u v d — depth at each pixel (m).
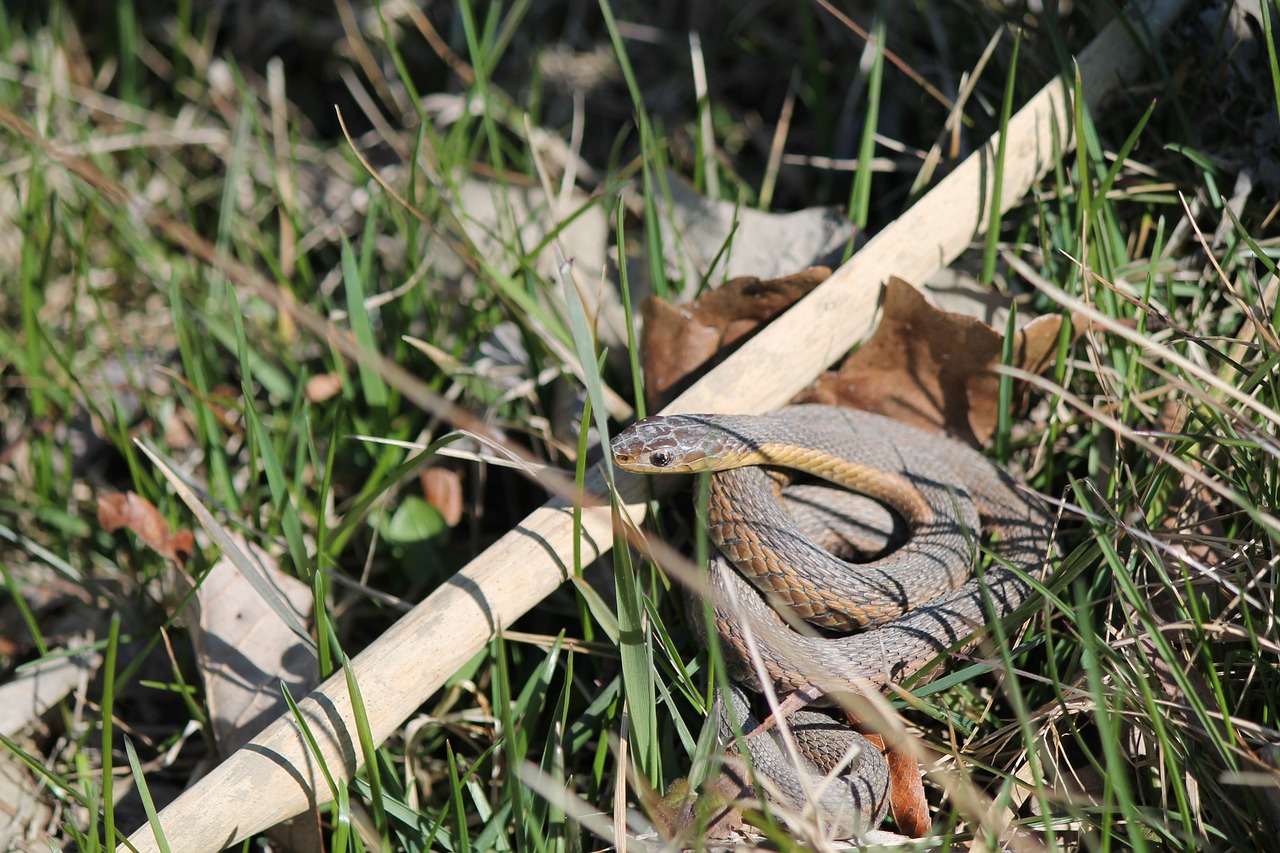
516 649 6.00
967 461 6.27
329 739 4.92
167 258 8.41
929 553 5.76
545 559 5.41
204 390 6.93
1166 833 4.41
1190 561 4.67
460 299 7.65
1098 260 6.34
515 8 8.68
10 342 7.46
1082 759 5.15
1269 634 4.95
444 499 6.66
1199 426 5.63
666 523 6.18
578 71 9.62
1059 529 6.18
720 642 5.31
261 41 10.12
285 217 8.39
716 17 9.55
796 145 8.83
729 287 6.37
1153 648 5.10
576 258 7.67
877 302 6.30
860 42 8.61
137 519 6.29
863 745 4.92
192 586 6.00
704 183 8.09
